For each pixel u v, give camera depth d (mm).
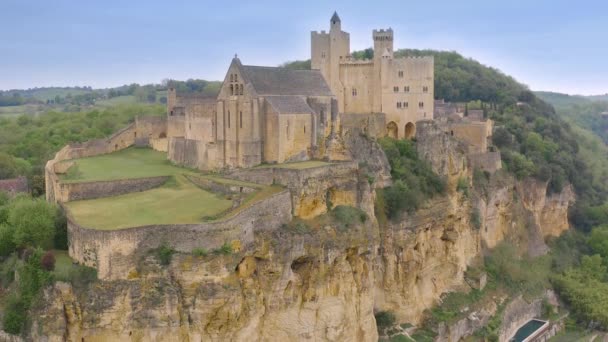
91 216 70312
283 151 93938
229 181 85812
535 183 143625
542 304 126250
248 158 92125
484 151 132375
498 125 160125
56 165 101750
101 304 59938
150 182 88500
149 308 60750
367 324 86938
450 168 116688
